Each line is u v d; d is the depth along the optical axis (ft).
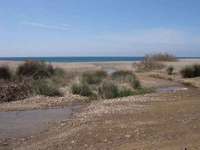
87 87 67.87
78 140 29.07
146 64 154.92
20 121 41.78
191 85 88.38
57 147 27.73
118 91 66.33
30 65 94.48
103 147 26.30
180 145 24.58
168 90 76.38
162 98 55.16
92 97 63.16
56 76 90.68
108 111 44.01
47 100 58.39
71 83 74.90
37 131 35.68
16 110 50.47
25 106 53.52
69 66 165.48
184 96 56.65
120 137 28.78
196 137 26.50
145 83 91.09
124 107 46.50
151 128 31.12
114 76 95.20
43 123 40.01
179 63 174.91
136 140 27.43
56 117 44.09
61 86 75.05
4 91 60.70
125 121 35.53
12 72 89.66
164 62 180.34
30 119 43.04
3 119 43.32
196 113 37.47
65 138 30.37
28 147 29.01
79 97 61.57
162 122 33.50
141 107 45.52
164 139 26.89
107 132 30.89
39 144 29.68
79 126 35.37
